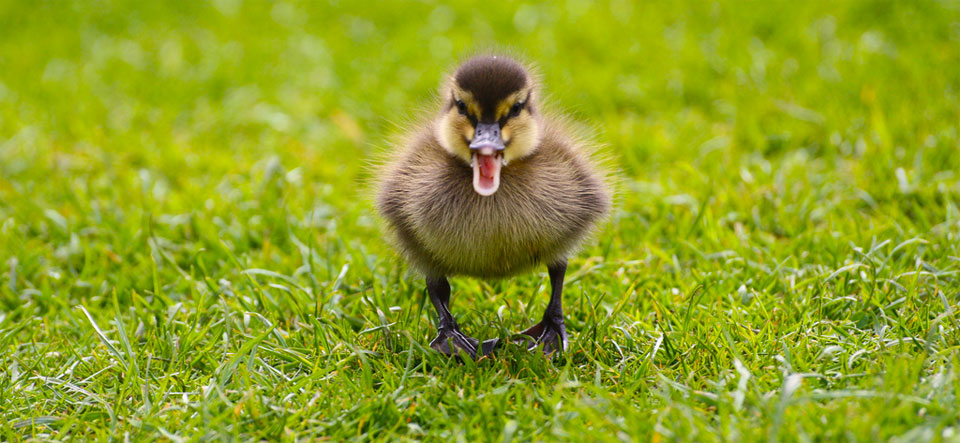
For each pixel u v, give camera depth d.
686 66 17.61
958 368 7.12
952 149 12.79
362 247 11.23
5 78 19.42
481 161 8.48
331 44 20.61
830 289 9.54
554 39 19.50
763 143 14.60
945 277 9.47
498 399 7.36
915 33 18.16
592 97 16.83
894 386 6.92
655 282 10.23
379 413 7.34
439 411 7.43
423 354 8.32
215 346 8.97
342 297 10.08
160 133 16.45
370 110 17.09
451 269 9.11
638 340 8.69
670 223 11.96
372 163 10.69
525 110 8.89
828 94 15.85
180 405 7.77
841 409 6.57
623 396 7.55
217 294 10.16
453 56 18.92
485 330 8.80
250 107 17.91
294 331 9.17
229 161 14.91
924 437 6.09
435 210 8.77
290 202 13.05
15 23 23.02
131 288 10.88
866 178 12.54
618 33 19.53
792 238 11.27
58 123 17.12
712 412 7.10
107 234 12.23
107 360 8.69
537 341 8.89
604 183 9.61
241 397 7.76
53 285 11.09
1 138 16.56
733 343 8.09
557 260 9.13
